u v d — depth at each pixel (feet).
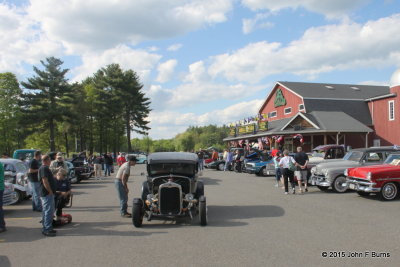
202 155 91.50
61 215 28.84
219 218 30.14
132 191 50.85
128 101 205.57
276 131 104.01
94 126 198.90
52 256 19.84
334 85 136.67
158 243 22.27
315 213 31.42
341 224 26.81
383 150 46.65
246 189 50.21
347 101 119.24
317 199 39.88
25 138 202.80
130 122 218.79
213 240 22.79
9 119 167.32
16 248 21.61
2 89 167.32
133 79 207.82
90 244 22.27
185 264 17.99
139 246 21.61
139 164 149.69
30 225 28.63
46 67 157.38
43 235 24.93
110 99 189.06
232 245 21.48
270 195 43.70
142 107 213.66
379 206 34.76
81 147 196.34
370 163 45.70
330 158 60.03
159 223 28.66
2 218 26.40
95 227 27.32
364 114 117.08
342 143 111.14
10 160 44.91
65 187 29.01
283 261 18.24
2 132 166.71
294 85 129.90
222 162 93.97
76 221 29.73
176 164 31.04
